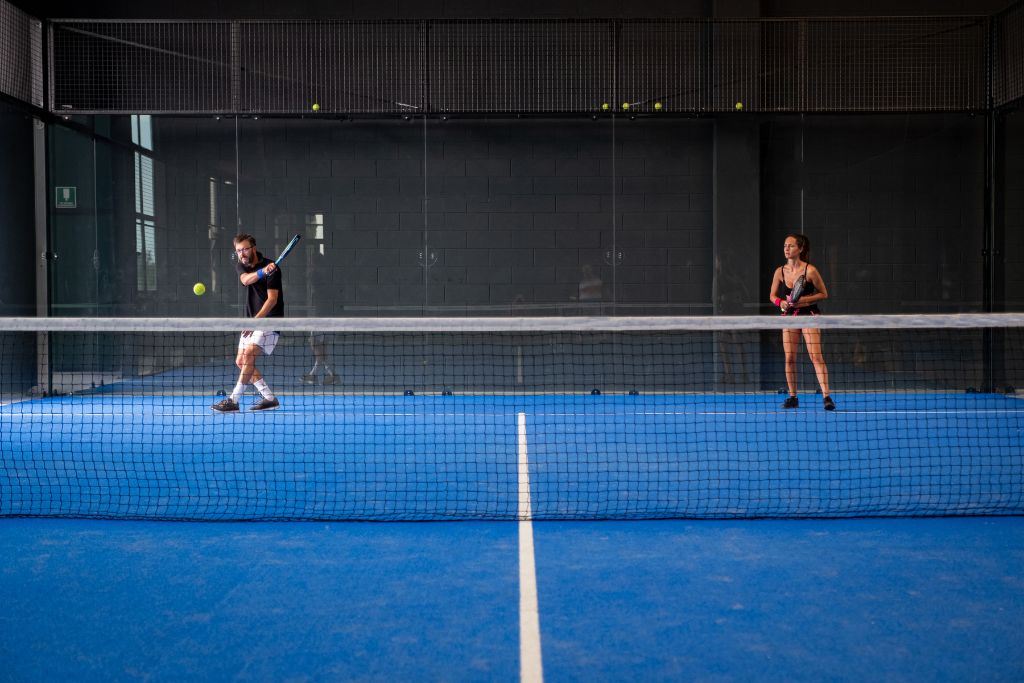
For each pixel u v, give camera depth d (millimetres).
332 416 7023
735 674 2035
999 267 8766
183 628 2332
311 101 8844
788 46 8766
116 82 8805
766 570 2818
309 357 8914
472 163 8852
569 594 2592
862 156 8812
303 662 2105
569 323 4051
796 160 8812
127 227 8867
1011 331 8875
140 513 3643
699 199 8852
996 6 8930
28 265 8648
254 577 2766
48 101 8711
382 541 3186
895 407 7441
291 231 8883
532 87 8797
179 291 8906
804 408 7438
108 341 8844
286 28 8820
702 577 2746
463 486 4172
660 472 4520
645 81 8750
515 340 8914
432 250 8898
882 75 8734
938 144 8812
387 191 8875
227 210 8875
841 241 8852
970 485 4145
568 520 3494
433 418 6855
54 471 4590
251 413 7238
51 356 8773
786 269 7242
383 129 8844
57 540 3219
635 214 8859
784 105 8773
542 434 5938
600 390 8906
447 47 8797
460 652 2164
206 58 8828
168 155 8859
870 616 2404
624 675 2029
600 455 5051
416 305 8906
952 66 8719
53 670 2066
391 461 4871
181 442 5613
